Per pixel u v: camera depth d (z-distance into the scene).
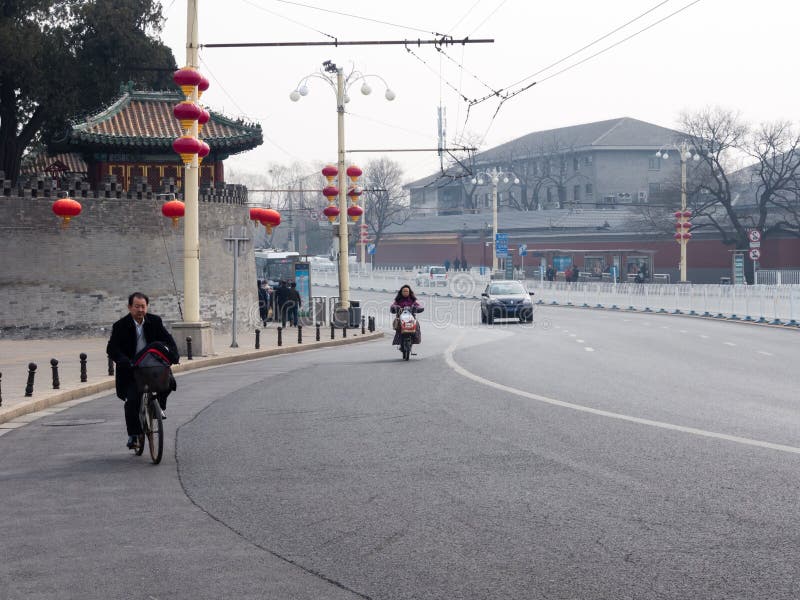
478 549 7.82
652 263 91.62
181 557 7.73
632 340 34.50
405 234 129.62
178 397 19.00
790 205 84.75
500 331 41.78
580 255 97.44
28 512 9.42
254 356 29.80
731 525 8.47
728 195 83.31
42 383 20.84
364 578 7.10
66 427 15.46
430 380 21.23
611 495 9.69
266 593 6.79
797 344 31.91
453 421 14.95
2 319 34.75
